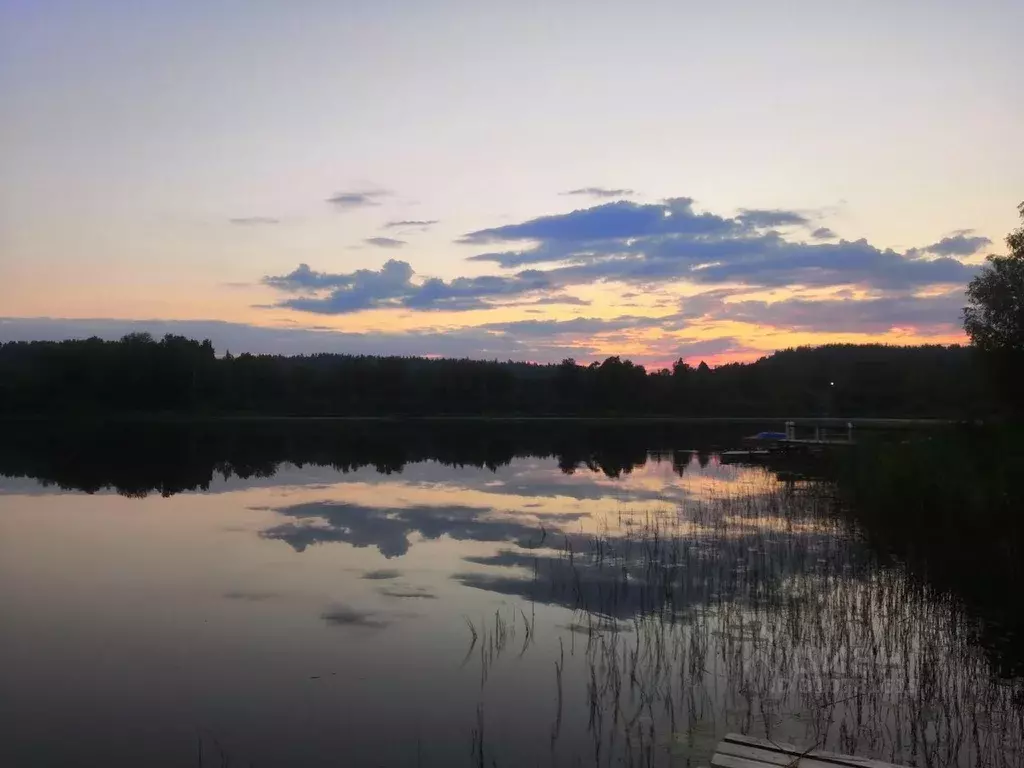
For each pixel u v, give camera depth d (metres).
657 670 11.12
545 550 19.52
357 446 54.31
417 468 39.72
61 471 36.94
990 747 8.70
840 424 68.56
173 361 97.06
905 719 9.49
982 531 20.75
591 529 22.44
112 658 11.88
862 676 10.78
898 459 25.67
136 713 9.95
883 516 23.00
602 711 9.81
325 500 28.02
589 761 8.59
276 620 13.76
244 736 9.30
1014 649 11.88
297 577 16.83
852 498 27.12
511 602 14.82
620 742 9.02
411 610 14.32
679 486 32.78
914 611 13.75
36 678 11.12
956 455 27.08
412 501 27.88
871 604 14.41
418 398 114.44
